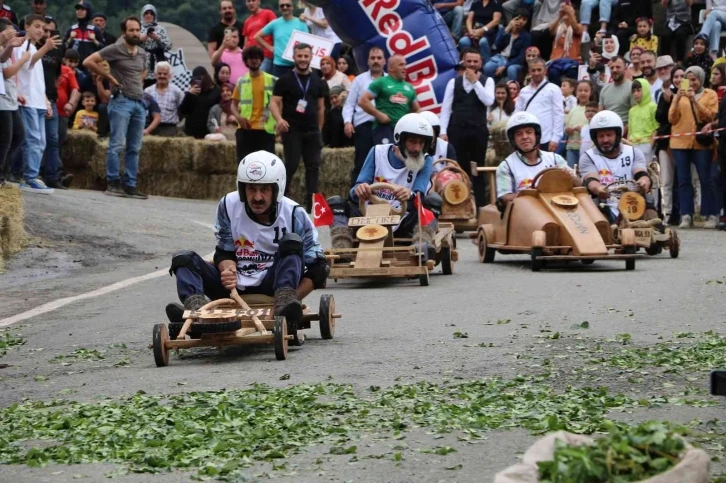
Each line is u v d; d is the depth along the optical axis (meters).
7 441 8.67
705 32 32.38
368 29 31.67
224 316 11.76
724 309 14.51
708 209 27.20
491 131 30.80
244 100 27.58
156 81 35.53
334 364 11.50
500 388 10.05
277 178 12.76
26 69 26.53
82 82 34.59
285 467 7.70
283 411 9.23
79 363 12.33
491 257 21.00
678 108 26.75
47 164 30.23
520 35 34.09
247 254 12.96
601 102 28.78
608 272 18.97
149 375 11.36
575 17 35.22
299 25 33.25
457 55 31.75
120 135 30.55
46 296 17.97
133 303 16.84
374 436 8.45
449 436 8.39
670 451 5.39
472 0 36.06
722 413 8.99
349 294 17.16
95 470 7.76
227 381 10.81
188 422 8.86
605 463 5.31
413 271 17.56
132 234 24.59
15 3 49.88
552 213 19.77
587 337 12.72
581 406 9.26
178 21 53.34
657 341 12.45
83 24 34.84
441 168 25.80
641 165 21.77
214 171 34.09
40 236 23.23
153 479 7.50
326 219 18.17
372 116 26.17
